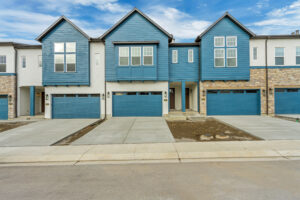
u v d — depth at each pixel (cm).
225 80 1288
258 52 1301
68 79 1285
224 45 1274
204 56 1277
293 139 661
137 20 1277
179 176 387
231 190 324
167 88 1295
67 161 494
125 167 444
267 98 1287
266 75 1291
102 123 1057
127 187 342
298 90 1297
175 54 1355
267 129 834
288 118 1156
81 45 1284
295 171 404
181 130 869
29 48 1347
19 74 1350
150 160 494
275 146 582
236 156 512
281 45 1293
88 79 1286
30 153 549
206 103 1308
